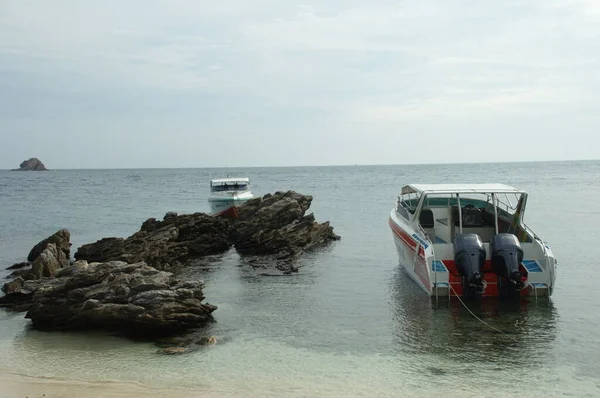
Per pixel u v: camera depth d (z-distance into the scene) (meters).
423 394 9.68
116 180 143.38
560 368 10.91
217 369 11.02
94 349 12.36
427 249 15.73
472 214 18.41
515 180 97.31
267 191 79.69
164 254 22.92
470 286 14.89
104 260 21.66
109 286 14.35
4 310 16.16
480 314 14.73
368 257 23.89
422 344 12.48
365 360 11.48
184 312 13.73
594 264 21.03
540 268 15.38
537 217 37.34
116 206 55.66
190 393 9.83
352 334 13.27
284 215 27.72
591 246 25.23
